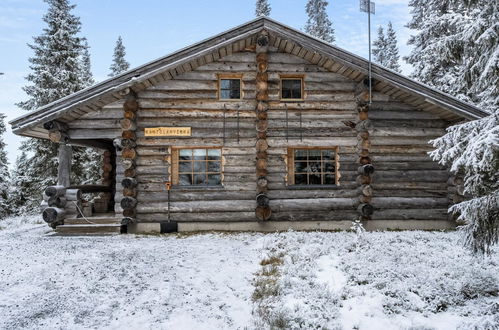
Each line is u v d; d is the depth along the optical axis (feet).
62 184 32.30
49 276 18.67
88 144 37.29
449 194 32.89
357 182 32.76
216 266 20.56
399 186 32.94
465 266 19.81
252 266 20.84
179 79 32.76
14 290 16.87
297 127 33.09
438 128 33.37
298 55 33.32
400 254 22.09
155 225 31.81
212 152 33.42
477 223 15.25
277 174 32.73
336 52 30.55
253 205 32.32
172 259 21.77
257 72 32.73
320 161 33.99
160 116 32.48
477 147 13.76
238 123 32.86
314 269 19.42
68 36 62.08
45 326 13.29
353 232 30.22
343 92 33.63
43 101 59.82
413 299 15.85
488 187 15.72
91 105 30.83
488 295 16.63
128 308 14.93
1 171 72.08
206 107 32.78
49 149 61.77
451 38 40.50
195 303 15.55
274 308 14.88
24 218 54.44
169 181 32.14
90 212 35.55
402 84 30.32
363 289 16.85
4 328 13.08
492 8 23.34
